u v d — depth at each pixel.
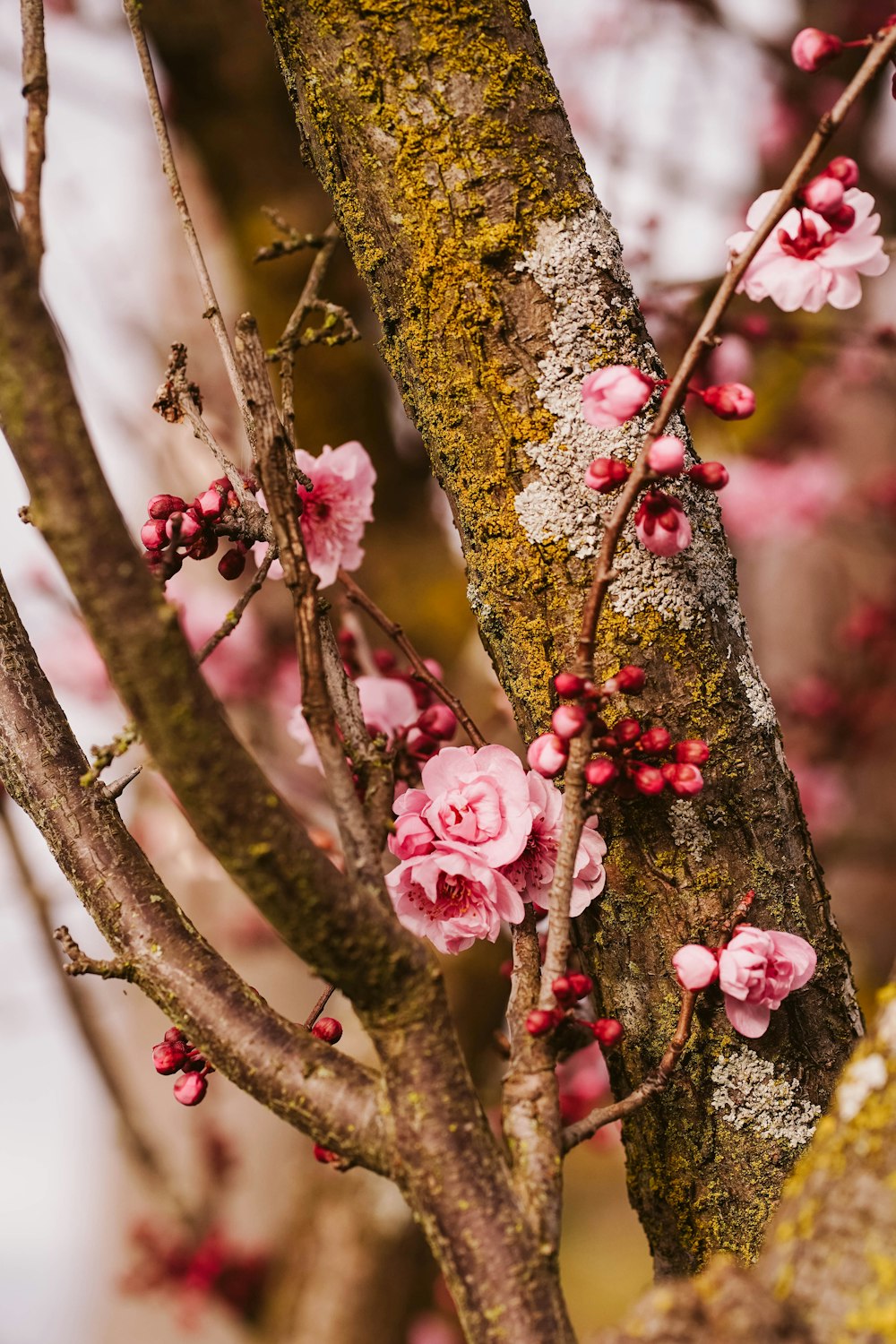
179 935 0.83
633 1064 0.86
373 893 0.80
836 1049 0.85
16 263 0.77
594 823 0.85
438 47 0.85
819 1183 0.79
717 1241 0.85
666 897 0.85
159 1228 1.44
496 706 1.10
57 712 0.86
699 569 0.85
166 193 1.50
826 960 0.86
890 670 1.99
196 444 1.30
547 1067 0.81
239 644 1.40
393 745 0.93
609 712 0.85
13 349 0.77
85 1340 1.54
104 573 0.77
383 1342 1.37
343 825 0.81
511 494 0.85
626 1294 2.70
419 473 1.59
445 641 1.42
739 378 1.38
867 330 1.38
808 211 0.83
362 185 0.86
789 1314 0.78
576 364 0.85
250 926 1.41
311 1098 0.81
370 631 1.39
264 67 1.42
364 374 1.49
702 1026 0.85
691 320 1.30
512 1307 0.79
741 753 0.85
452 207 0.85
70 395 0.77
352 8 0.86
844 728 1.98
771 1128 0.85
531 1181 0.80
